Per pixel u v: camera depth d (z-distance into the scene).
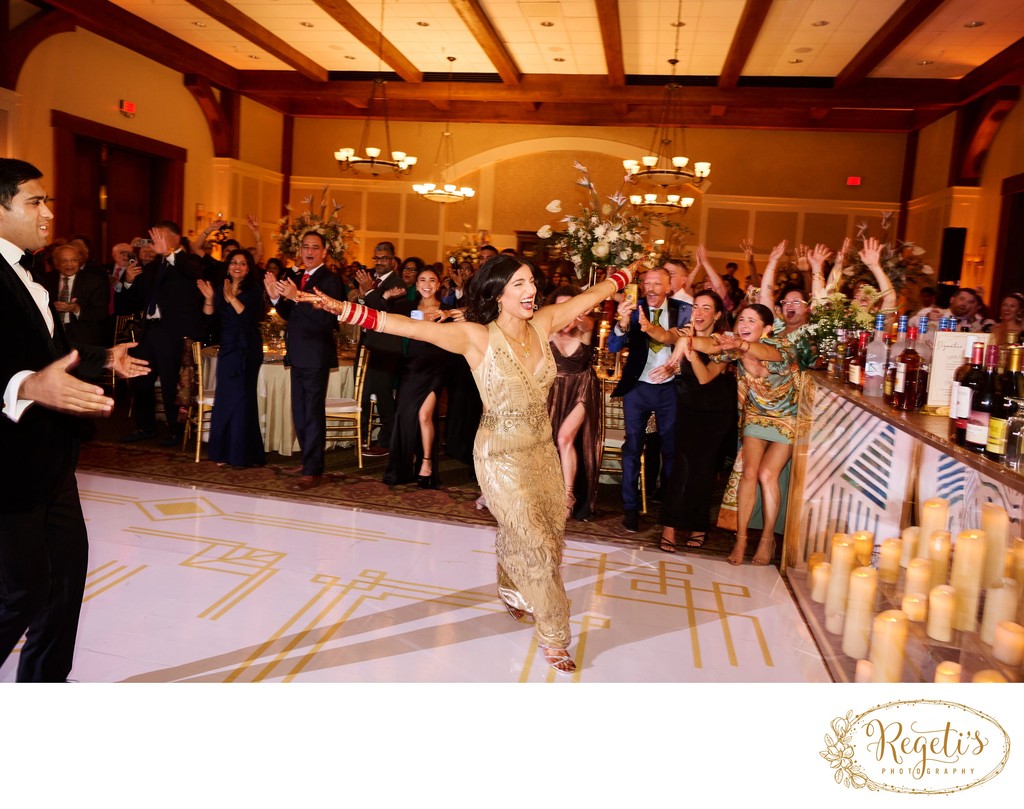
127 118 12.66
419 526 4.80
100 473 5.55
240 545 4.28
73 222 11.91
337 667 2.99
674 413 4.86
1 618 2.28
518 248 16.41
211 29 12.39
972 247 12.86
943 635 2.59
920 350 2.79
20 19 10.44
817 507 4.05
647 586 4.05
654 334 4.58
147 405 6.71
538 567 3.01
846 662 3.11
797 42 11.34
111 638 3.14
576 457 5.12
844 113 14.66
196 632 3.23
